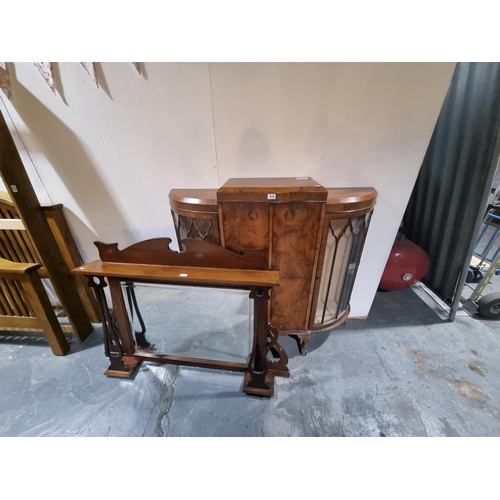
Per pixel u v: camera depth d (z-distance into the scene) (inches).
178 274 37.6
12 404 43.9
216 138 43.8
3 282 50.2
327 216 36.3
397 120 40.5
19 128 45.9
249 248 38.5
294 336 58.0
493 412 40.9
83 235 56.4
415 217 76.6
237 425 39.9
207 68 40.2
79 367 51.9
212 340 51.6
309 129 42.1
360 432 38.5
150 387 46.9
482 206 51.3
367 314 64.3
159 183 50.2
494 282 78.2
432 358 51.9
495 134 46.2
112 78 41.4
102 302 43.8
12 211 49.9
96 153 47.6
